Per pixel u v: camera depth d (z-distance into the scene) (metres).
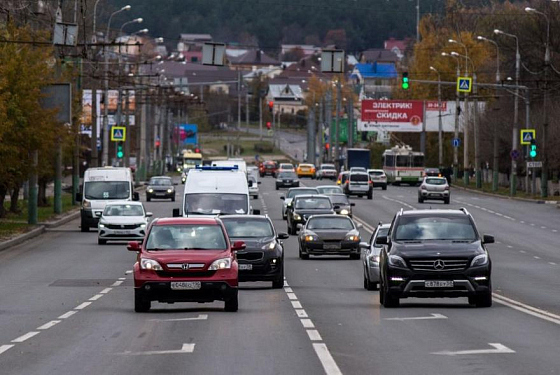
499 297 57.19
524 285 65.88
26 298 57.31
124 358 33.38
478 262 49.66
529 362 31.75
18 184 136.75
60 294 59.81
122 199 121.19
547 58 157.00
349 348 35.53
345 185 187.00
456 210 53.41
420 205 165.25
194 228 51.00
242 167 124.06
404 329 41.44
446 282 49.38
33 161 117.25
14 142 107.94
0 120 98.00
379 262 57.59
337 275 74.12
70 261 84.50
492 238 51.38
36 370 30.95
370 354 33.94
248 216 68.44
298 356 33.47
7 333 40.97
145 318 46.41
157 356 33.69
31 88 107.69
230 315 47.56
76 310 50.56
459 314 47.50
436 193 169.88
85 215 119.75
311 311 49.47
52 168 145.62
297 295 59.03
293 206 117.06
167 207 162.38
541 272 76.06
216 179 87.31
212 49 114.50
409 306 52.06
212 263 48.31
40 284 66.56
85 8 149.88
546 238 111.06
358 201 177.62
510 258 89.06
